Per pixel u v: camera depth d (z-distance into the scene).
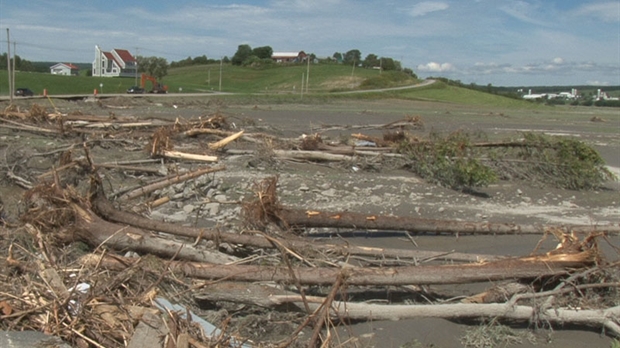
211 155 14.60
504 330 5.72
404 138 15.98
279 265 6.33
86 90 59.94
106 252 6.21
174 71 123.88
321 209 10.29
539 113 58.16
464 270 6.08
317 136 15.63
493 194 12.36
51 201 6.94
